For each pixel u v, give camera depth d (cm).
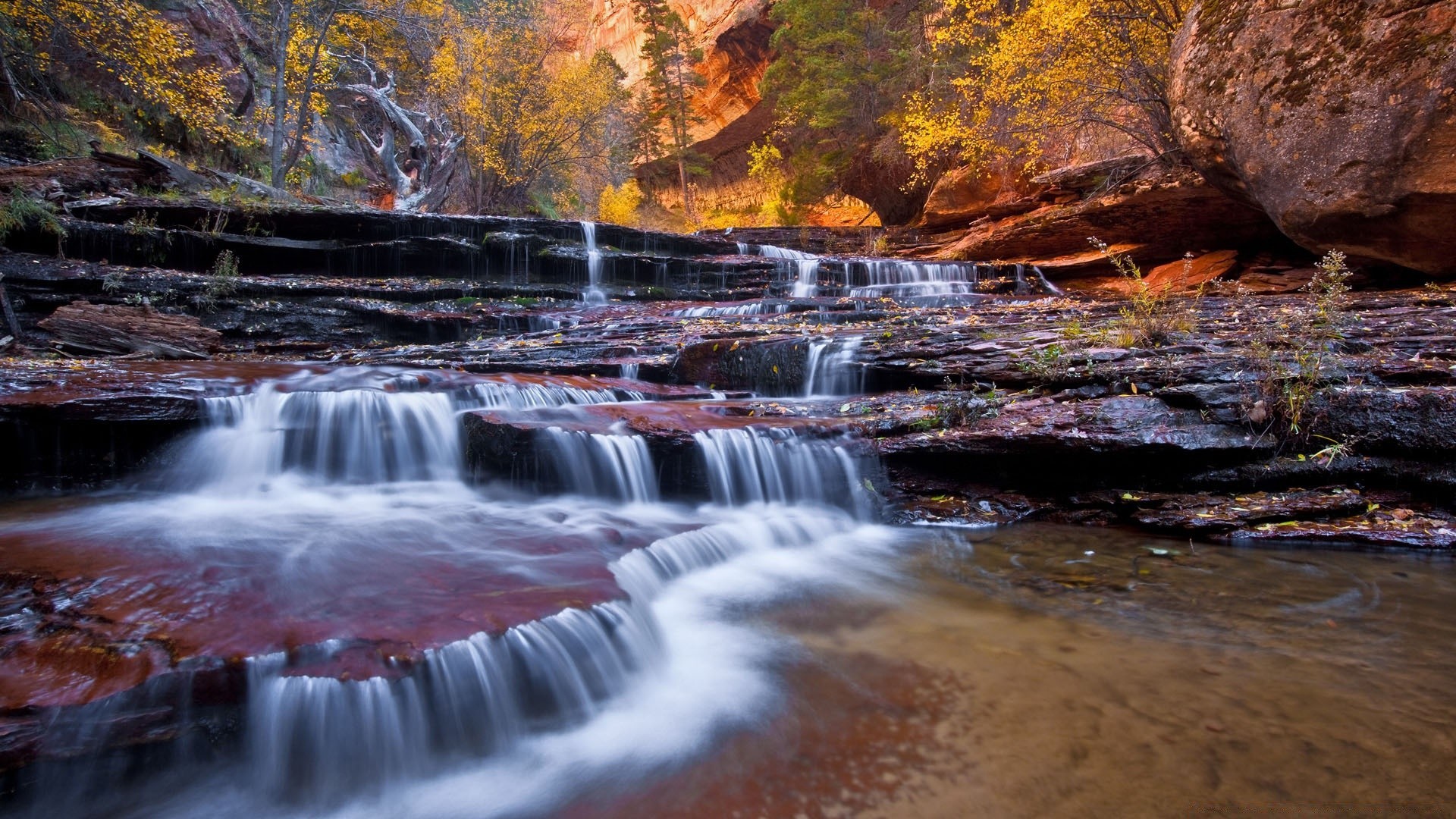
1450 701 278
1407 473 474
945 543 505
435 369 846
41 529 441
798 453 575
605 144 3600
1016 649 339
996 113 1644
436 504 541
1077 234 1391
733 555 477
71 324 855
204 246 1192
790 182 3116
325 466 629
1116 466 536
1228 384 532
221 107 1656
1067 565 448
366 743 251
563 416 622
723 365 808
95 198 1193
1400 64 669
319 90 2136
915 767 250
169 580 334
